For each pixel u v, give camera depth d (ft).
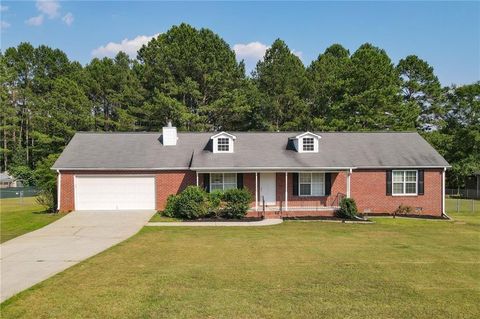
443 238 59.31
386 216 84.38
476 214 93.20
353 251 49.37
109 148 90.84
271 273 38.58
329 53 197.47
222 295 31.68
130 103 175.22
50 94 187.21
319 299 30.91
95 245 52.49
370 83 143.95
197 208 75.92
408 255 47.19
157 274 37.93
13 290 32.83
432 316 27.76
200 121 154.92
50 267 40.60
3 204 118.11
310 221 76.13
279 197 86.84
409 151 92.38
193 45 156.15
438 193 88.74
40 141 168.25
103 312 27.91
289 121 172.76
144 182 86.07
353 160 88.07
